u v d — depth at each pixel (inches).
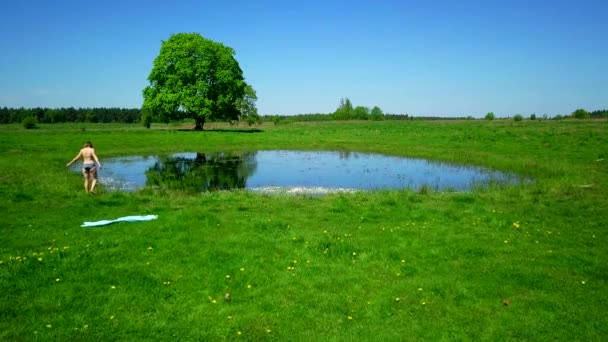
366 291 359.3
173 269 389.1
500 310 328.8
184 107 2422.5
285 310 327.3
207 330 301.1
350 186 935.0
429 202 684.7
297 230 507.2
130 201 671.1
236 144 1852.9
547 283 368.8
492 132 2166.6
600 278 378.9
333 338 293.4
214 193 787.4
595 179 840.9
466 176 1040.2
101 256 411.5
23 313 311.1
